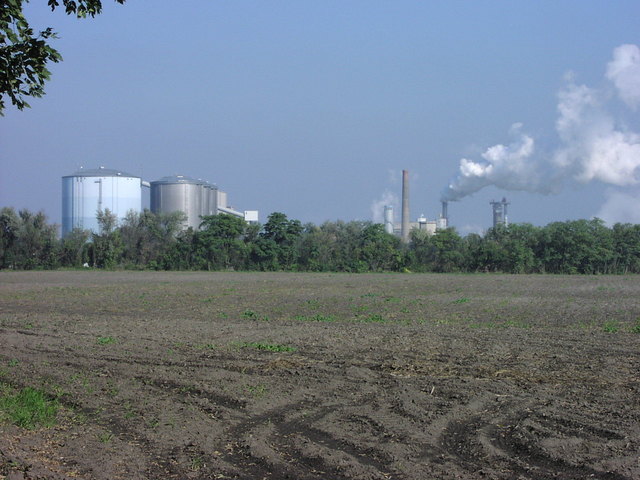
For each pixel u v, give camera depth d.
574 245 111.31
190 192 138.12
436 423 11.77
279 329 26.50
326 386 15.01
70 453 10.29
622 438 10.78
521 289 57.50
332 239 123.69
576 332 24.94
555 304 39.81
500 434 11.17
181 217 119.62
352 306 39.16
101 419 12.38
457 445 10.62
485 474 9.23
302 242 116.75
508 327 26.92
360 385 15.09
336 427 11.62
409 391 14.28
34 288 57.56
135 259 113.88
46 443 10.77
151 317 32.62
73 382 15.45
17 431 11.27
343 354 19.64
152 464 9.87
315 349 20.70
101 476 9.27
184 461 9.96
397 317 31.97
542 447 10.27
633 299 44.09
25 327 27.70
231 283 67.56
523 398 13.61
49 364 17.92
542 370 16.73
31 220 107.62
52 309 37.59
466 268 114.12
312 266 113.06
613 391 14.25
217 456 10.24
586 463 9.58
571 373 16.33
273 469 9.61
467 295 49.16
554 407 12.83
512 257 111.19
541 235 114.38
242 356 19.41
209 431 11.54
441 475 9.22
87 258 111.38
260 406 13.23
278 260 113.88
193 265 111.62
